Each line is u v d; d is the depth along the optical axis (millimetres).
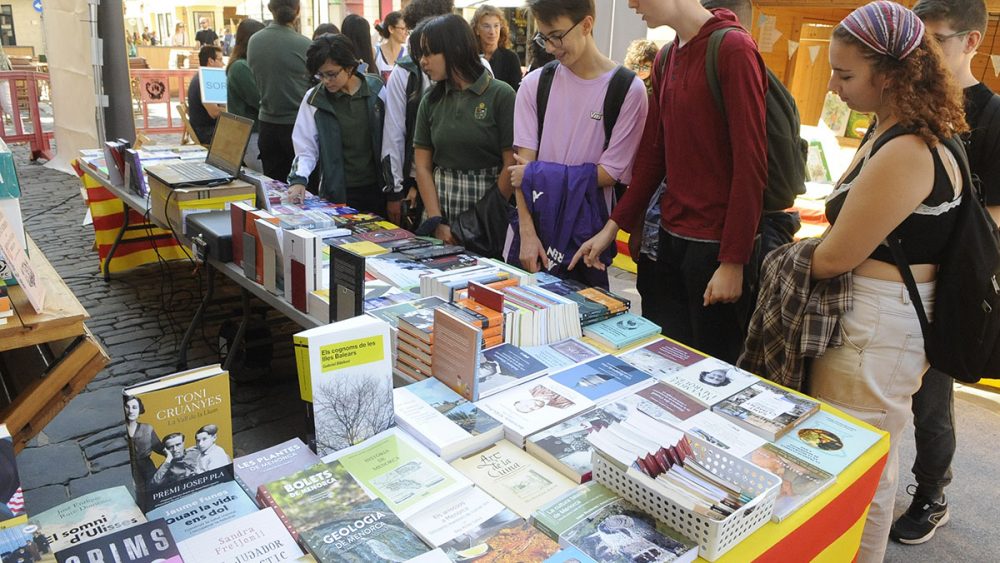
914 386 1737
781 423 1571
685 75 2189
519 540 1181
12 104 8805
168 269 4914
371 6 10508
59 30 7719
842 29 1610
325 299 2150
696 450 1384
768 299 1902
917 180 1523
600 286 2750
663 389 1762
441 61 2898
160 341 3811
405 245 2812
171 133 10828
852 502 1449
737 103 2031
